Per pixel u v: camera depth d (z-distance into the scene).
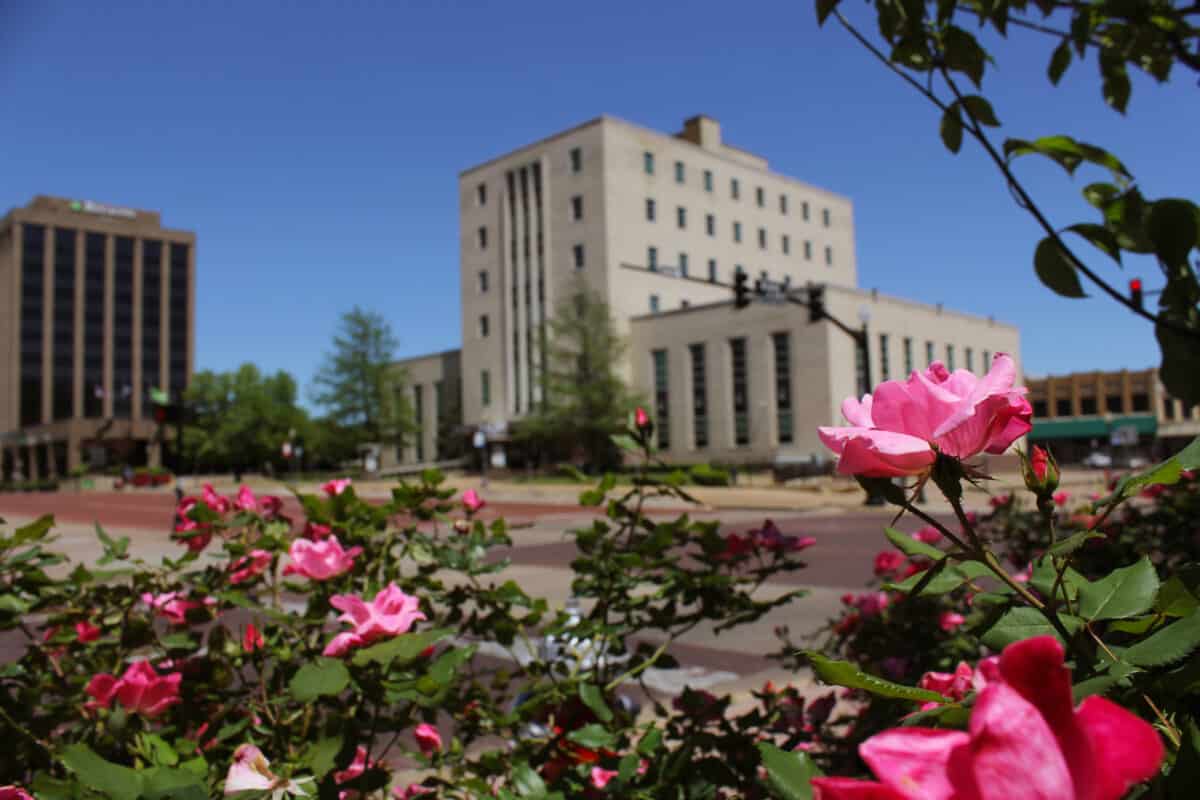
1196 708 0.91
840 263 68.12
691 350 50.22
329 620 2.06
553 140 56.12
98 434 85.69
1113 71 2.15
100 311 103.44
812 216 66.25
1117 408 71.69
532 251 57.00
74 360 101.38
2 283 100.75
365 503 2.29
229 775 1.39
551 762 1.94
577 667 2.25
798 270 64.56
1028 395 0.77
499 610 2.31
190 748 1.73
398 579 2.28
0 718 1.83
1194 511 3.37
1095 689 0.79
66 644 2.18
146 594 2.30
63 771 1.85
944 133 1.69
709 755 1.94
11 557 2.11
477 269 60.84
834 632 3.38
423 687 1.49
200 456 70.50
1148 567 0.97
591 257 53.66
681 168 57.47
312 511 2.24
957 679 1.07
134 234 105.88
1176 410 69.19
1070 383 74.31
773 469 43.03
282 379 71.00
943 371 0.89
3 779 1.78
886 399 0.83
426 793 1.99
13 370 98.12
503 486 42.84
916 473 0.82
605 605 2.31
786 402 45.44
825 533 18.05
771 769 0.75
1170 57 2.06
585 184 54.25
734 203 60.41
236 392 69.38
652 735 1.79
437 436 66.31
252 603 1.97
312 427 66.12
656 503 27.94
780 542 2.26
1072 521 3.91
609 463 49.47
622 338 52.06
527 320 57.28
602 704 1.87
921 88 1.69
